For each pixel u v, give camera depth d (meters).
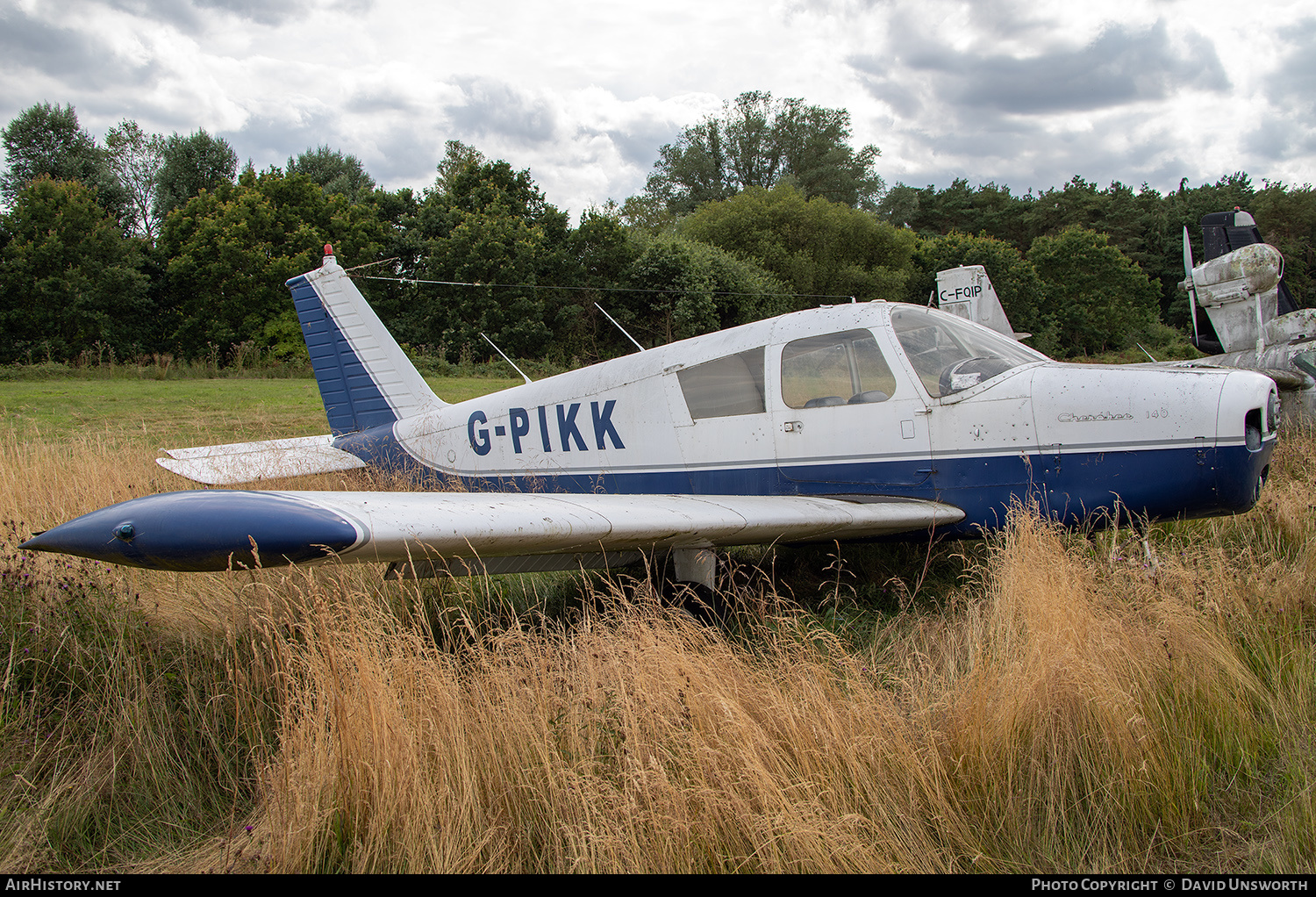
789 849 2.05
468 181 28.80
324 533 2.64
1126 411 3.98
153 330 24.08
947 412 4.27
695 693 2.47
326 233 25.95
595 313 28.06
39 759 2.61
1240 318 9.34
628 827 2.07
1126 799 2.29
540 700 2.60
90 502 5.09
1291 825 2.20
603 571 4.20
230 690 2.97
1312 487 5.42
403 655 2.75
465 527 2.93
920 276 40.28
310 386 17.25
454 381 19.34
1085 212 61.06
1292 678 2.92
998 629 3.02
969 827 2.24
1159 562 3.80
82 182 32.97
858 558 4.95
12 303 22.44
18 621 3.15
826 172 52.28
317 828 2.17
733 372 4.73
